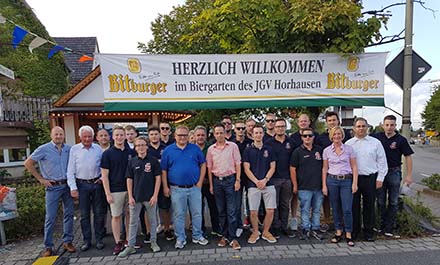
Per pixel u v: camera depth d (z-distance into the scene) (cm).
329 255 451
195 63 596
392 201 512
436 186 871
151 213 482
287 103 609
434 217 578
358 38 584
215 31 689
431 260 430
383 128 524
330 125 556
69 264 446
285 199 530
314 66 608
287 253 462
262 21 605
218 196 502
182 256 462
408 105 572
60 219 657
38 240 551
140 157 477
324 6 584
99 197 498
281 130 529
